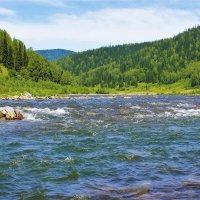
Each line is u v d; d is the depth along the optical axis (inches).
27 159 749.3
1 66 6087.6
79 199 491.2
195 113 1887.3
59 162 724.0
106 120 1537.9
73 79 7637.8
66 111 1886.1
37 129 1244.5
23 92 4847.4
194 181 572.7
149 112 1873.8
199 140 1016.2
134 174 626.5
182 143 963.3
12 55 6412.4
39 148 881.5
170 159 752.3
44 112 1845.5
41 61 7219.5
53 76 6884.8
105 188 542.0
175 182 568.7
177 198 484.1
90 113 1791.3
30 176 616.7
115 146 916.0
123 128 1285.7
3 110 1595.7
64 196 505.7
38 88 5634.8
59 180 592.1
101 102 2861.7
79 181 585.0
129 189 534.0
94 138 1049.5
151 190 525.7
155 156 783.7
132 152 829.8
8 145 922.1
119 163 716.0
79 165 698.2
